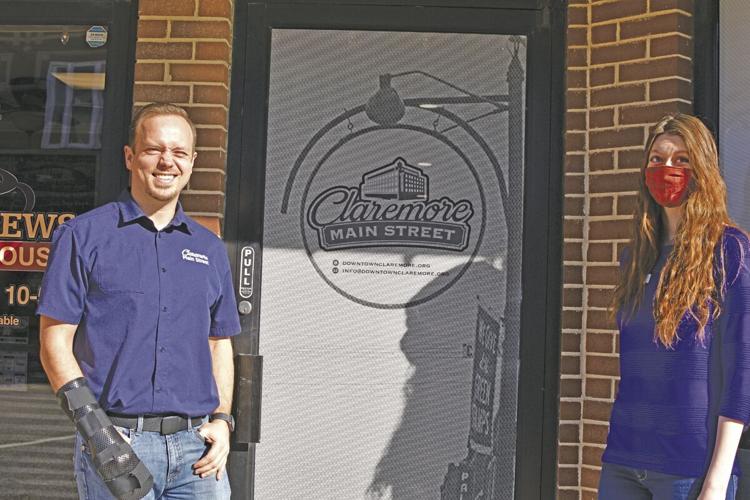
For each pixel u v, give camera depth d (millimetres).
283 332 4109
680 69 3885
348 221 4160
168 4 4070
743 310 2531
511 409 4117
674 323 2609
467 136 4188
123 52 4141
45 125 4148
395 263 4152
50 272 2775
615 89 4000
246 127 4160
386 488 4098
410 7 4184
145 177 2889
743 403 2488
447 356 4133
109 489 2676
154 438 2814
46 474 4051
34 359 4078
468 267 4156
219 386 3092
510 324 4137
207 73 4051
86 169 4129
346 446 4098
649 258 2789
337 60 4191
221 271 3078
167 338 2852
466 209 4168
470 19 4180
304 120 4176
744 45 3896
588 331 4004
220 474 2990
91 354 2797
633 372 2740
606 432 3932
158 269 2877
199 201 4035
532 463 4090
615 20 4016
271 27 4188
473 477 4105
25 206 4129
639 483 2734
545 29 4176
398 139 4188
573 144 4074
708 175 2707
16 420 4070
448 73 4195
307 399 4098
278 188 4156
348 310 4133
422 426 4117
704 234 2635
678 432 2598
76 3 4160
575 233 4055
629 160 3945
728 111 3904
